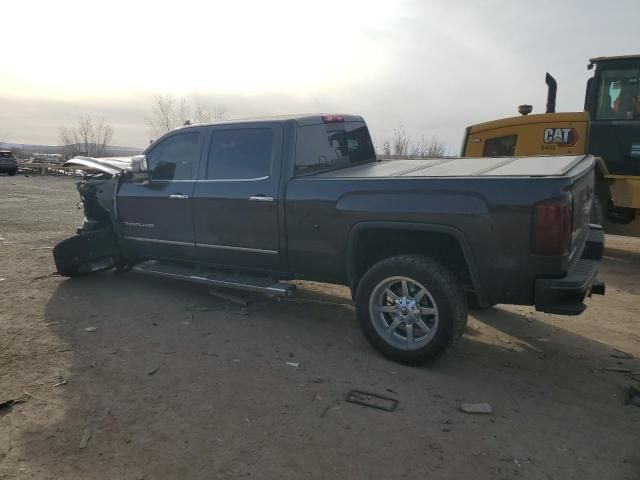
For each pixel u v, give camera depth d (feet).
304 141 16.74
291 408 11.77
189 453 10.03
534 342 16.24
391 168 16.72
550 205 11.88
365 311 14.47
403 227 13.76
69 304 18.88
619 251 31.30
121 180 21.12
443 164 16.49
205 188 17.99
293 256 16.24
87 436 10.53
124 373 13.37
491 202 12.51
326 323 17.47
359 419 11.35
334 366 14.06
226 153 17.75
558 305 12.28
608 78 27.35
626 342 16.39
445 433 10.87
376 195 14.20
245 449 10.19
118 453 10.01
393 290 14.43
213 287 20.90
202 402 11.97
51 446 10.19
